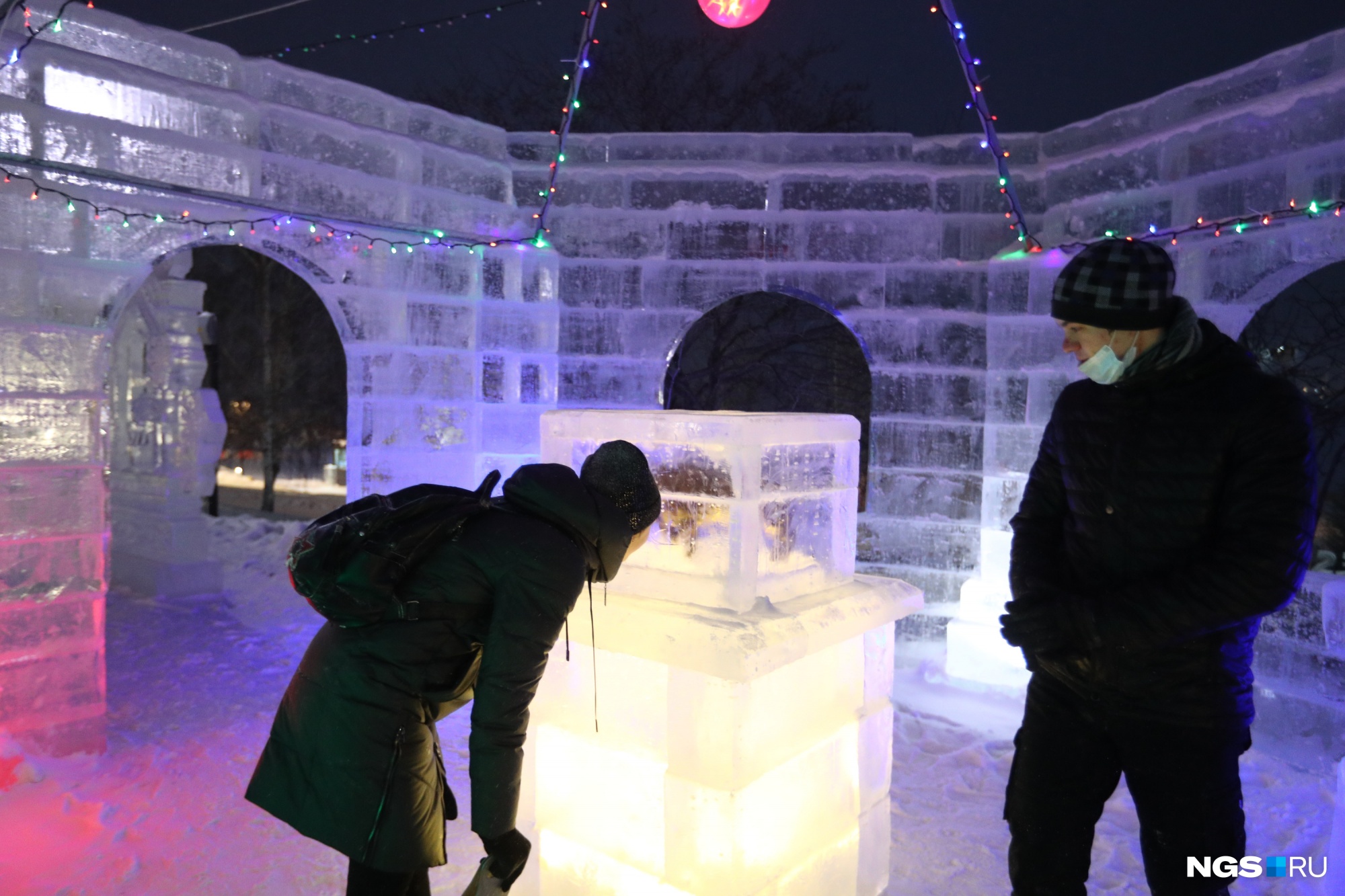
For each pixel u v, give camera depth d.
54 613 3.66
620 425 2.21
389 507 1.82
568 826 2.24
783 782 2.09
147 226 3.92
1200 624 1.67
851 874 2.36
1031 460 4.92
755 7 3.67
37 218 3.55
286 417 14.12
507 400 5.61
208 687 4.71
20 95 3.55
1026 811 1.97
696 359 10.60
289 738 1.81
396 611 1.75
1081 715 1.91
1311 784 3.53
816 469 2.25
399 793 1.75
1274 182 3.82
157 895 2.67
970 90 4.55
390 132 5.04
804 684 2.18
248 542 9.01
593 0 4.96
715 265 5.58
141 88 3.97
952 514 5.51
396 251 5.18
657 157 5.63
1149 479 1.79
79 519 3.71
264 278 11.65
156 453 7.07
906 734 4.14
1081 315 1.79
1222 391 1.73
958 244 5.43
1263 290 3.98
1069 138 5.08
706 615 1.98
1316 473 1.68
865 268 5.51
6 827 3.02
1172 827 1.79
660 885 2.06
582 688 2.23
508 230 5.62
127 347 7.25
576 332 5.70
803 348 10.42
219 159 4.27
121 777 3.55
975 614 4.97
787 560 2.17
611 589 2.23
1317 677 3.71
